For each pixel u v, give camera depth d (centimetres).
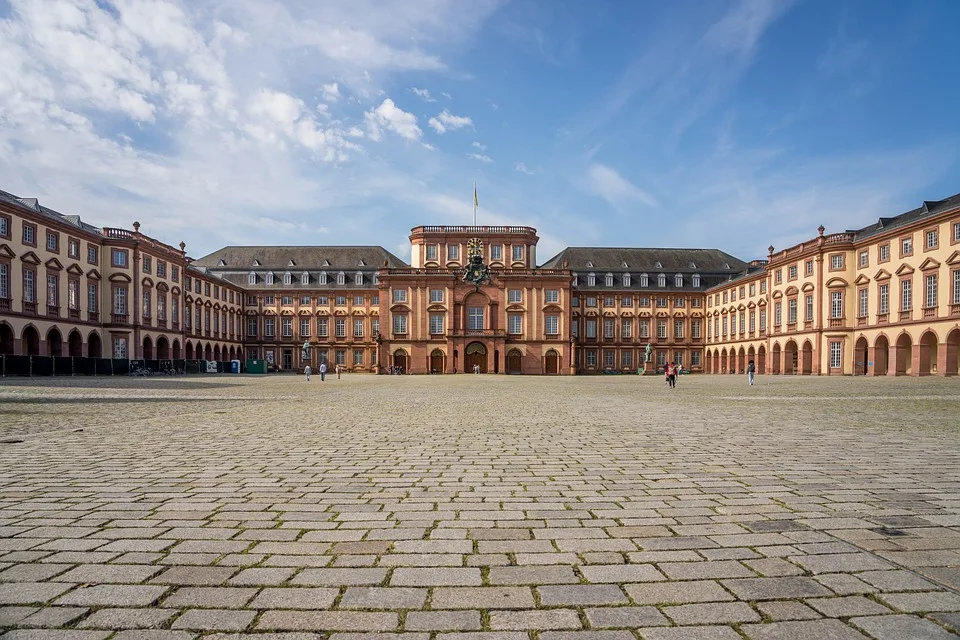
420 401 2372
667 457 954
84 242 5509
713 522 579
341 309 9238
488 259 8569
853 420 1530
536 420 1575
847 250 5809
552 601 399
